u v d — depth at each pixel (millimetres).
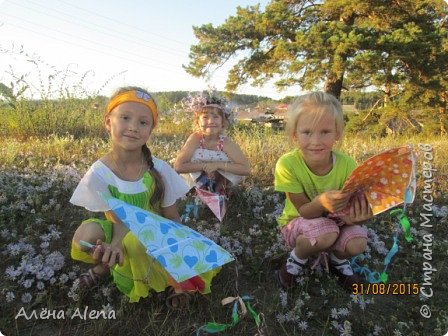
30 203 3467
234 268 2949
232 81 22109
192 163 3906
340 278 2922
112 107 2623
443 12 20344
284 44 18891
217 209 3400
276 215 3654
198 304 2557
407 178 2479
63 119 8078
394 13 20094
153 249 2342
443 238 3701
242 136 7254
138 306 2516
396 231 3436
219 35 21172
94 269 2605
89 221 2559
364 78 20844
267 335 2408
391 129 21391
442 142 9391
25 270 2605
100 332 2283
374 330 2512
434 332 2543
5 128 7621
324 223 2723
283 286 2807
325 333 2477
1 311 2414
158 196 2750
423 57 18984
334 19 21328
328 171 2934
